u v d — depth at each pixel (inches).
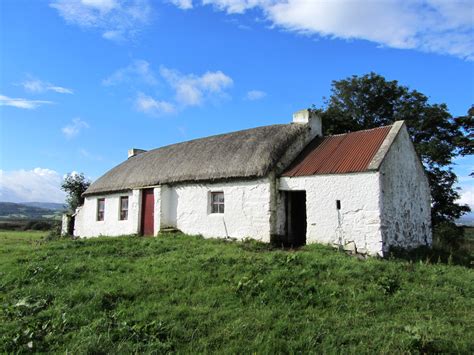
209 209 669.3
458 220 1045.8
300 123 676.7
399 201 534.6
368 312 297.1
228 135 776.3
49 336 254.7
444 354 228.5
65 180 1317.7
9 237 1133.7
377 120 1083.3
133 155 1075.9
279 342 239.8
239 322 272.4
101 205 944.9
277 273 368.2
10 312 299.0
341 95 1104.2
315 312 296.0
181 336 254.7
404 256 494.3
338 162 548.4
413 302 317.4
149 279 376.5
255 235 590.2
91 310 301.4
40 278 395.2
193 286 355.9
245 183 613.3
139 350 232.1
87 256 496.4
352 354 225.9
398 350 230.2
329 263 406.9
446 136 1007.6
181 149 831.1
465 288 360.2
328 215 525.0
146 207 787.4
